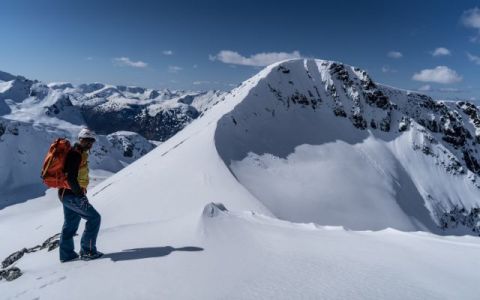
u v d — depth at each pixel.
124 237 10.88
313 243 9.91
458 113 196.12
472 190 142.00
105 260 8.83
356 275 7.37
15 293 7.55
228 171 71.50
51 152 8.91
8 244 74.44
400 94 181.50
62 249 9.35
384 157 135.38
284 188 90.31
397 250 9.34
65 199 9.02
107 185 97.19
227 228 11.18
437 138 176.50
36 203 170.50
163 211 55.50
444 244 10.17
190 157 79.12
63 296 6.92
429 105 187.25
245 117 116.12
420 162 144.50
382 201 103.56
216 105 150.38
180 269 7.80
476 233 126.94
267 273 7.48
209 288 6.78
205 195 58.88
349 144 134.75
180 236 10.31
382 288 6.76
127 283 7.20
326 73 158.38
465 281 7.29
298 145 120.62
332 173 109.06
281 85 143.00
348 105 153.38
